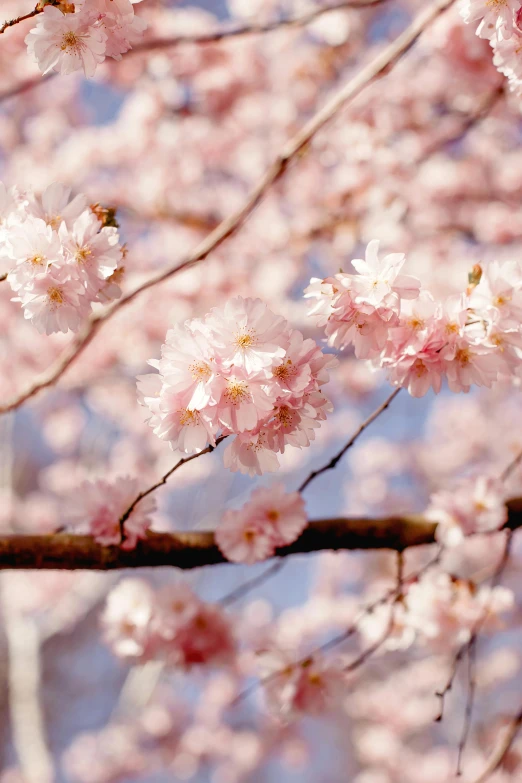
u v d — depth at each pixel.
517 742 7.12
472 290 1.82
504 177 6.27
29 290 1.69
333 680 3.26
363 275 1.70
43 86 7.09
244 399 1.46
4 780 8.11
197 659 3.32
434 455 8.97
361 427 2.39
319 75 6.30
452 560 6.99
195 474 7.94
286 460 8.63
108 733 7.98
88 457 8.18
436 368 1.79
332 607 7.19
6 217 1.79
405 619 3.17
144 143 6.54
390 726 8.01
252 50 6.10
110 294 1.84
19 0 5.31
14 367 7.12
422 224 6.25
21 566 2.45
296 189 6.36
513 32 1.90
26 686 6.17
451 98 6.03
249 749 7.83
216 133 6.55
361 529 2.70
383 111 6.00
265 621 8.35
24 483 10.21
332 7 3.31
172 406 1.51
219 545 2.56
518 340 1.77
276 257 6.54
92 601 7.45
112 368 7.05
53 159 6.96
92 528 2.52
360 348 1.73
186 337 1.48
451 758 7.74
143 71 6.10
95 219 1.75
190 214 6.56
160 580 7.60
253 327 1.48
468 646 2.87
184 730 7.89
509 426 8.62
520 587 7.36
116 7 1.67
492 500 2.82
